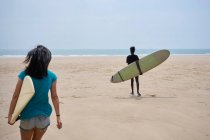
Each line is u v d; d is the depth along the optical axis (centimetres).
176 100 771
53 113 616
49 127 508
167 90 967
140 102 745
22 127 288
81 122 541
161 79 1297
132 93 888
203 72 1608
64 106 698
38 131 294
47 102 299
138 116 587
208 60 3016
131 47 919
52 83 308
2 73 1608
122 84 1144
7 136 472
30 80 279
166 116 586
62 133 476
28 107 286
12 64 2384
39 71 289
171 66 2108
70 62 2756
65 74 1572
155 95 865
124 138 451
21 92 278
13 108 291
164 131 486
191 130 494
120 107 677
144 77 1388
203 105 700
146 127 506
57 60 3150
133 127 506
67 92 942
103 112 627
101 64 2442
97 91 963
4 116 613
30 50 295
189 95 856
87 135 466
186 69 1831
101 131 485
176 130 492
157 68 1927
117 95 876
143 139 447
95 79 1322
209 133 479
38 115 287
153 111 631
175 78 1330
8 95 894
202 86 1052
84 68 2002
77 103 738
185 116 588
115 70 1816
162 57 928
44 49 296
